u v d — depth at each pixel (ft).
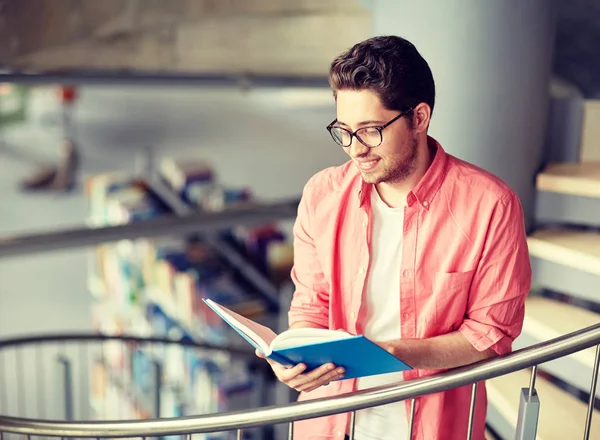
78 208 34.30
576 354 8.58
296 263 6.46
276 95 52.29
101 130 48.01
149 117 51.78
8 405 19.66
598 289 9.12
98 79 14.07
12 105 44.01
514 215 5.60
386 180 5.56
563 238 9.87
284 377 5.57
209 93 59.00
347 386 6.42
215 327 15.65
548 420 8.39
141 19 12.76
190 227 14.24
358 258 6.01
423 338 5.82
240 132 46.75
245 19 12.92
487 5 9.33
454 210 5.66
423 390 5.74
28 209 34.12
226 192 19.79
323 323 6.29
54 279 27.61
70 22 12.66
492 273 5.63
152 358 15.12
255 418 6.35
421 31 9.57
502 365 5.71
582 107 10.41
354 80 5.18
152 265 18.29
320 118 48.19
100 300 22.98
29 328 23.90
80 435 7.11
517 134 9.80
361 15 12.51
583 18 14.34
